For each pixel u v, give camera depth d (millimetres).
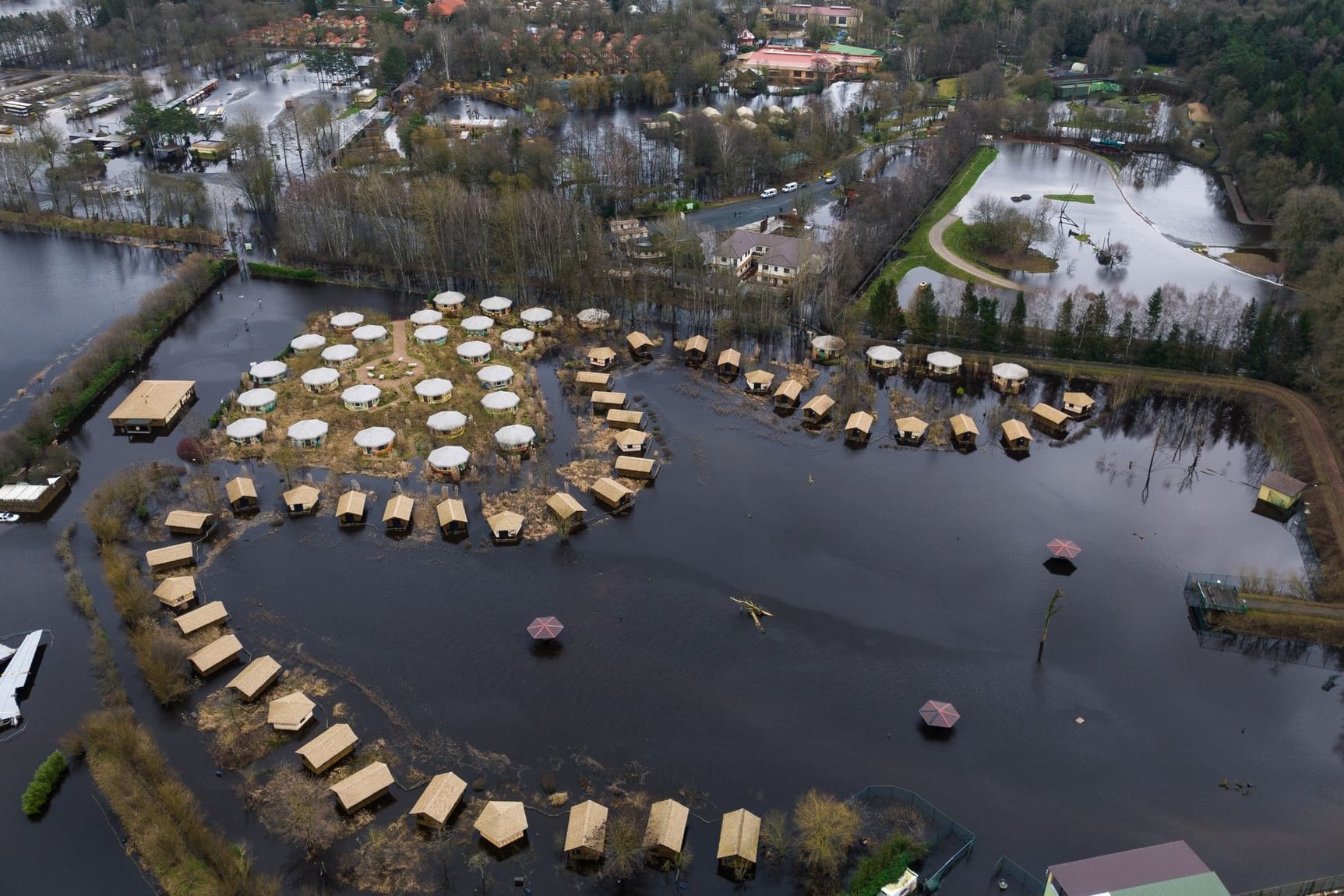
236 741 126375
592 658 141625
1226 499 179625
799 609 151500
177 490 175500
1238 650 145000
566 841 112375
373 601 151625
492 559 161250
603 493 173875
